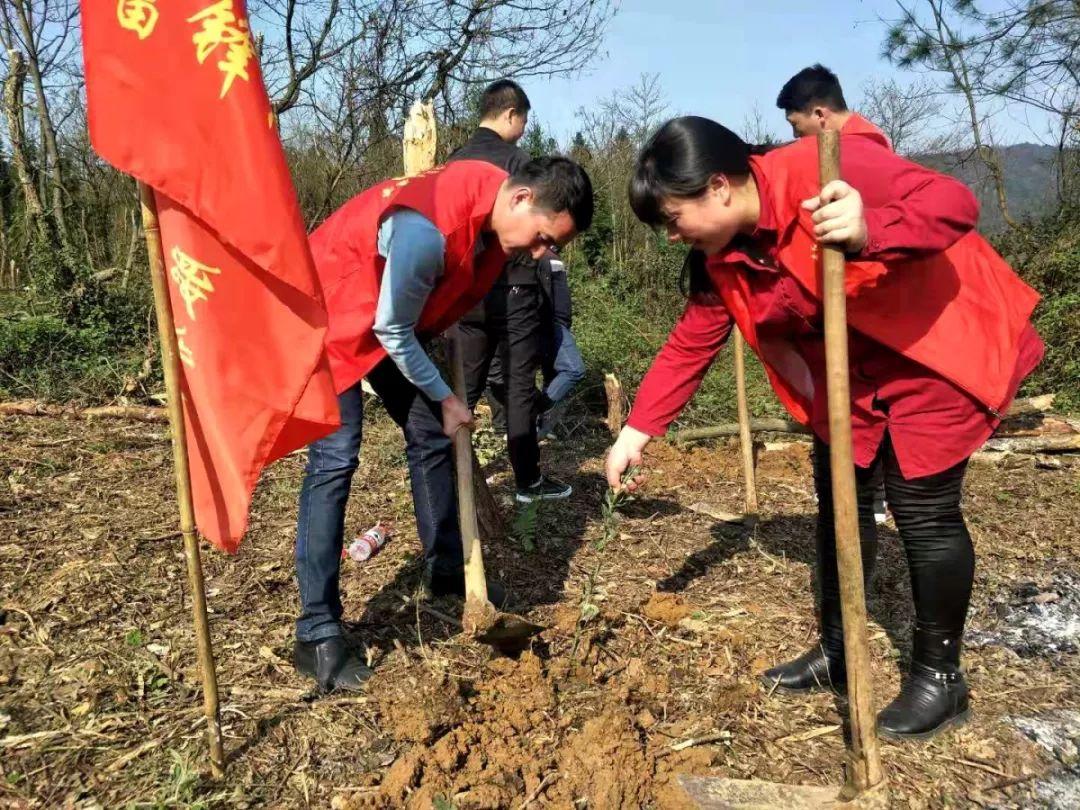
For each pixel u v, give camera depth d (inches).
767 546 152.3
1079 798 86.4
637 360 289.9
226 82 70.9
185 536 80.4
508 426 169.6
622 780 83.6
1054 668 112.0
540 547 149.5
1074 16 378.3
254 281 77.0
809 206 68.6
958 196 70.6
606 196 468.4
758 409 256.1
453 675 103.5
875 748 77.3
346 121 349.4
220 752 85.4
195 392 79.9
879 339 81.0
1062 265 309.1
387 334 96.5
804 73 154.3
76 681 101.9
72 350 281.6
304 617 103.3
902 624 121.6
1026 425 227.5
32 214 343.0
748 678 106.8
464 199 96.9
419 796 82.3
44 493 171.6
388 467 192.4
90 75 69.9
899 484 87.8
